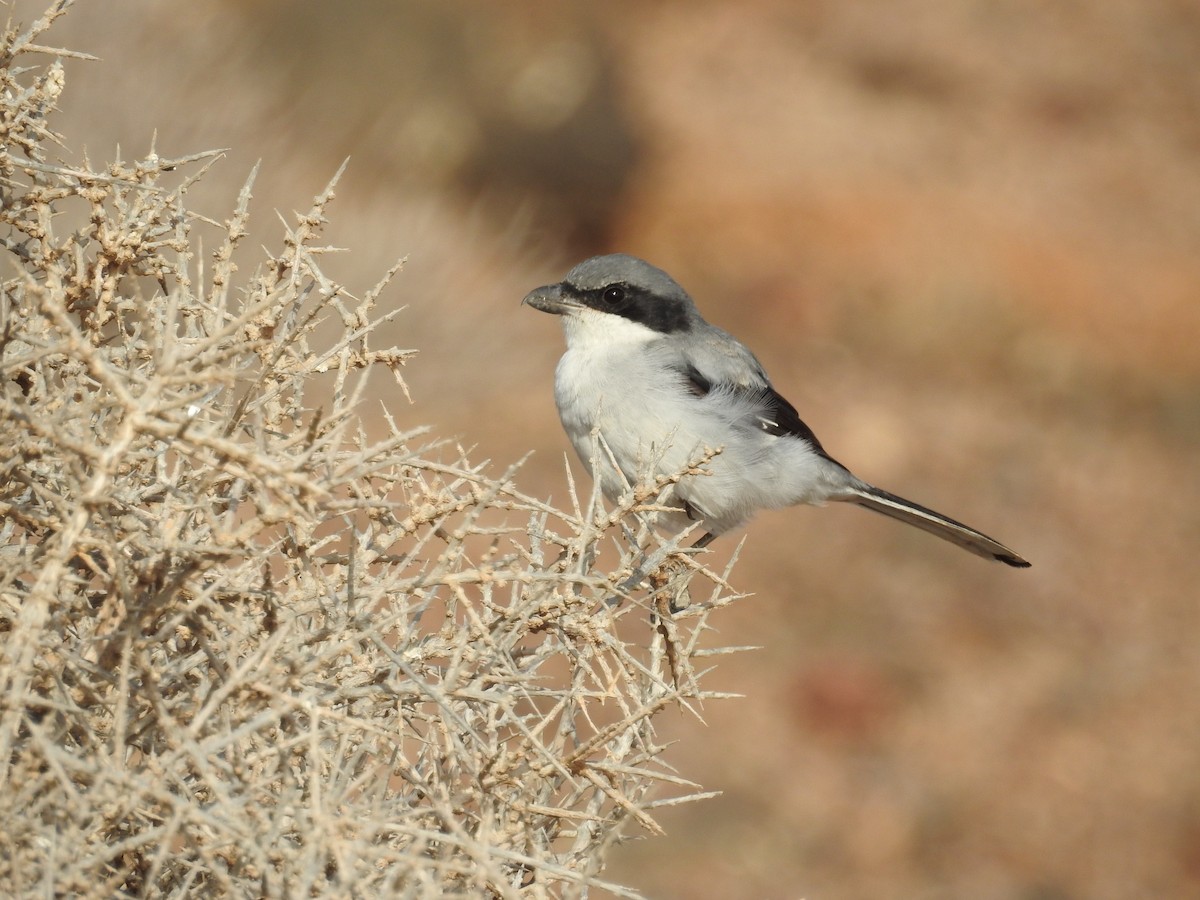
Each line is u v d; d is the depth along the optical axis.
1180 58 55.53
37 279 4.60
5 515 4.05
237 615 4.19
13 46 4.51
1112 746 20.95
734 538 24.30
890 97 49.47
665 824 17.47
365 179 25.22
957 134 48.03
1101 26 56.50
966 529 11.51
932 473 29.05
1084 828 19.08
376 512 4.58
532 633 4.72
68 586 4.12
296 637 4.09
